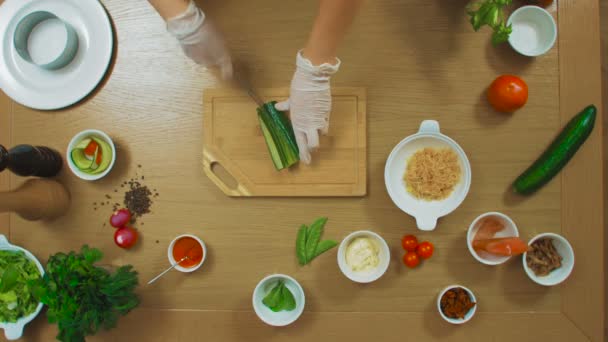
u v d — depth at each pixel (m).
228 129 1.16
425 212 1.09
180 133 1.18
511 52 1.13
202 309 1.14
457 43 1.14
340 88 1.14
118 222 1.12
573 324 1.09
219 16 1.17
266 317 1.08
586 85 1.11
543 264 1.07
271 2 1.16
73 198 1.18
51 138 1.19
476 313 1.11
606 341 1.37
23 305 1.12
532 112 1.12
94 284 0.99
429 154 1.10
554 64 1.12
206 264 1.15
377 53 1.15
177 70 1.18
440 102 1.14
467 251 1.12
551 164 1.04
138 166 1.17
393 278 1.12
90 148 1.14
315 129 1.07
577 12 1.12
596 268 1.09
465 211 1.12
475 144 1.13
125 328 1.15
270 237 1.15
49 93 1.19
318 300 1.13
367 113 1.15
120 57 1.19
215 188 1.16
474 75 1.13
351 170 1.13
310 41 0.89
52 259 1.02
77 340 1.01
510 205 1.12
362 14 1.15
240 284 1.14
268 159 1.15
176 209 1.16
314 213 1.14
